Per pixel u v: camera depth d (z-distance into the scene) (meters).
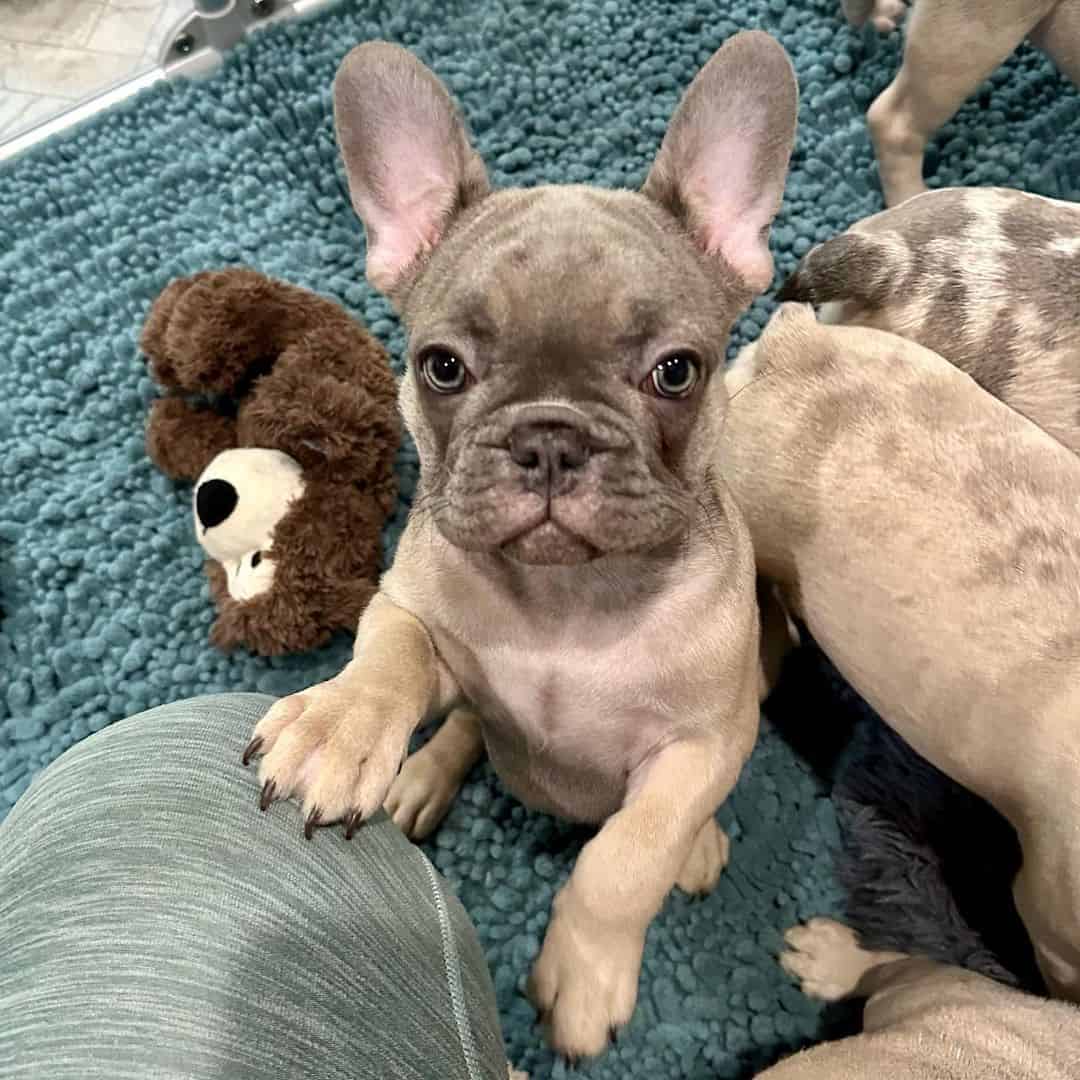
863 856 0.50
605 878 0.35
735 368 0.51
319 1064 0.24
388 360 0.56
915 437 0.42
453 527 0.31
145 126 0.69
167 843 0.26
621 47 0.71
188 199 0.67
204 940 0.25
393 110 0.36
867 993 0.46
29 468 0.60
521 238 0.32
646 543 0.31
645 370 0.32
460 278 0.33
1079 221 0.48
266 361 0.56
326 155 0.68
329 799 0.29
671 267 0.33
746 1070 0.46
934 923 0.48
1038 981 0.47
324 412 0.52
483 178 0.37
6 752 0.53
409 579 0.38
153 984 0.24
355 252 0.65
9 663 0.55
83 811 0.28
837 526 0.43
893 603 0.41
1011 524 0.40
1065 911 0.39
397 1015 0.26
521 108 0.70
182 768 0.29
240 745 0.30
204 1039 0.23
